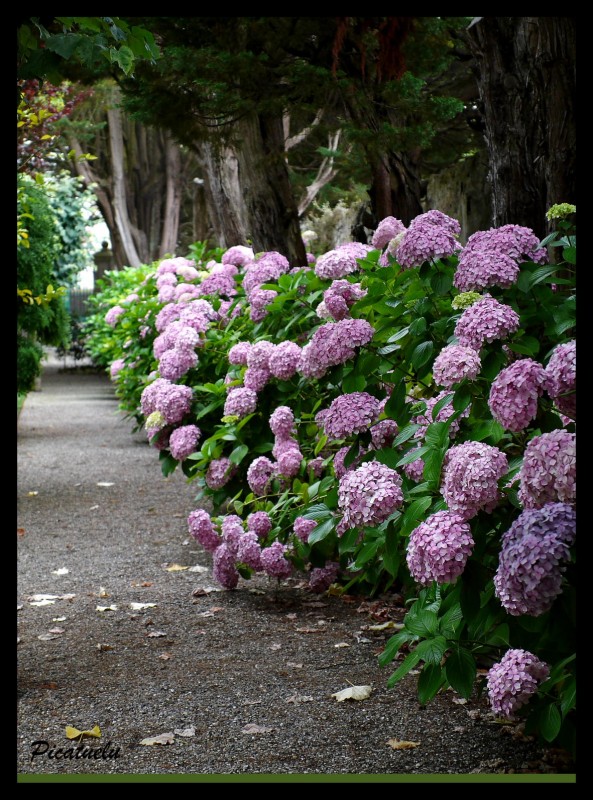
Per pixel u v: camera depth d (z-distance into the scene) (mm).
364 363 3139
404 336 2996
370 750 2561
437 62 6500
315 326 4438
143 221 24562
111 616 3885
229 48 5598
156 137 23984
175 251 24000
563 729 2150
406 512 2479
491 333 2402
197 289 6336
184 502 6414
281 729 2719
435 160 10812
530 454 2035
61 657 3385
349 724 2746
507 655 2154
